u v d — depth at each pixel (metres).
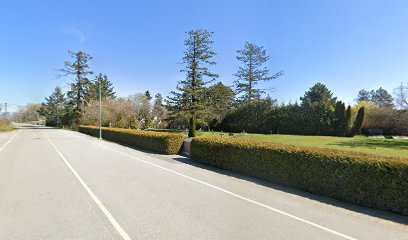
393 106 32.41
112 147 17.42
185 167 9.99
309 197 6.24
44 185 6.89
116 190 6.47
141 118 46.25
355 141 19.69
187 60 39.88
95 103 47.34
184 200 5.74
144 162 11.03
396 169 5.29
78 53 53.78
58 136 28.77
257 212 5.07
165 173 8.73
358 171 5.79
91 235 3.95
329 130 28.83
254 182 7.71
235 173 8.99
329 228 4.37
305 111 30.28
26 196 5.89
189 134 23.52
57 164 10.22
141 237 3.90
